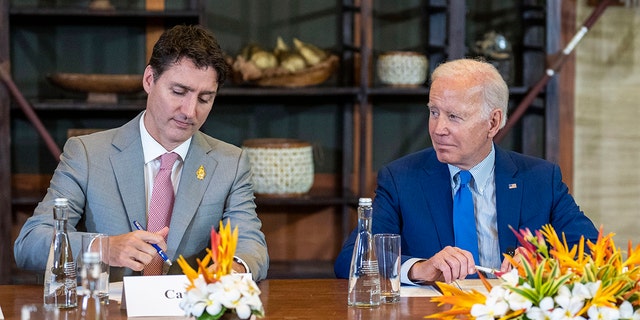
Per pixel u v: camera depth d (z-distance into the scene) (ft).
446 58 15.35
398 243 7.80
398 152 16.25
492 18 16.14
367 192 16.14
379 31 15.99
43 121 15.57
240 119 15.92
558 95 15.40
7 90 14.46
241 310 6.26
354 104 16.01
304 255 16.21
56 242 7.48
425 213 9.76
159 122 8.87
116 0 15.44
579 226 9.66
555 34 15.25
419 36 16.08
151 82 8.94
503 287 6.01
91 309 6.77
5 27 14.34
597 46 16.37
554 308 5.84
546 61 15.39
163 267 8.80
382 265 7.73
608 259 6.31
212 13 15.62
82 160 9.14
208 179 9.33
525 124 16.20
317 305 7.70
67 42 15.47
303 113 16.07
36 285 8.52
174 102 8.71
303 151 14.96
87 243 7.38
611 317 5.81
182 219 9.08
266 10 15.75
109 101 14.78
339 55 15.89
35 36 15.40
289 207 16.15
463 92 9.17
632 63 16.44
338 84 15.88
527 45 16.01
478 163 9.70
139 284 7.30
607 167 16.57
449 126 9.23
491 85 9.29
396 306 7.68
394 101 16.20
